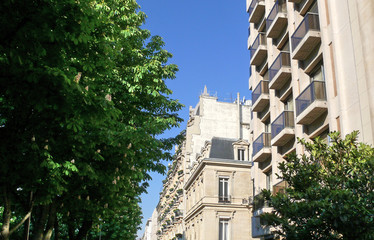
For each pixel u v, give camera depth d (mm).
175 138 18109
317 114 18438
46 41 7273
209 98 62531
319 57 18875
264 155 26719
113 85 14305
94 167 11719
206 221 40656
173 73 16453
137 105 15773
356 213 8617
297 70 21516
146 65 15523
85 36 7574
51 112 8016
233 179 42750
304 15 21828
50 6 6969
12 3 6488
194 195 48688
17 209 12727
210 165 42781
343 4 16312
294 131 21656
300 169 11070
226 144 46688
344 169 10539
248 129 61656
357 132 11289
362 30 14836
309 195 9812
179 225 58781
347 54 15773
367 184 9797
